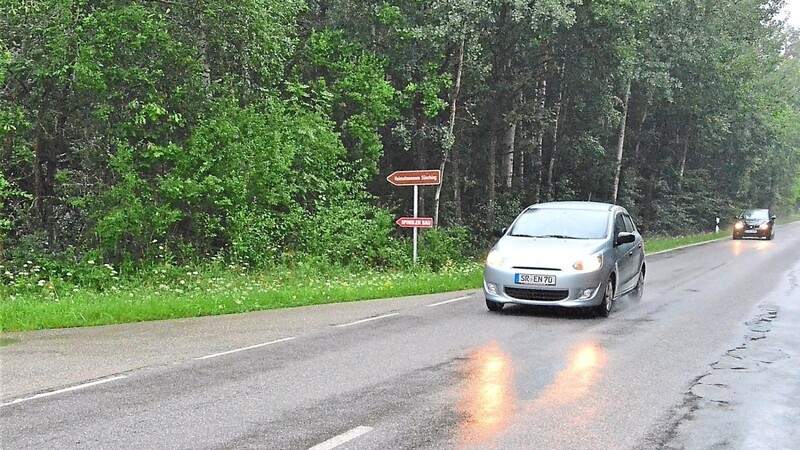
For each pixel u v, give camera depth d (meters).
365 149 25.48
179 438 5.73
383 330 10.95
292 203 22.28
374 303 14.34
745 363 8.80
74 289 15.88
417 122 27.64
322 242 22.14
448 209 31.75
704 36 39.28
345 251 22.42
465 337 10.40
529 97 34.75
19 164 18.58
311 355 9.04
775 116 58.09
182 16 19.36
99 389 7.27
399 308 13.46
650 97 40.94
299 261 20.89
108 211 18.17
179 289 16.06
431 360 8.80
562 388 7.47
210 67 20.42
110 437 5.74
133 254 18.66
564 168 40.88
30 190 18.88
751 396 7.25
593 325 11.64
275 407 6.65
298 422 6.18
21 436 5.75
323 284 17.42
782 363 8.84
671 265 23.91
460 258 25.64
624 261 13.68
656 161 53.56
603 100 34.25
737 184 64.00
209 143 18.81
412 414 6.46
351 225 23.14
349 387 7.43
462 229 26.91
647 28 33.44
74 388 7.31
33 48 17.66
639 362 8.80
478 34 25.47
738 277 19.80
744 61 42.22
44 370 8.12
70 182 18.58
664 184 52.41
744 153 59.25
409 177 20.47
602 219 13.52
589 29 28.48
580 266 12.05
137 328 11.15
